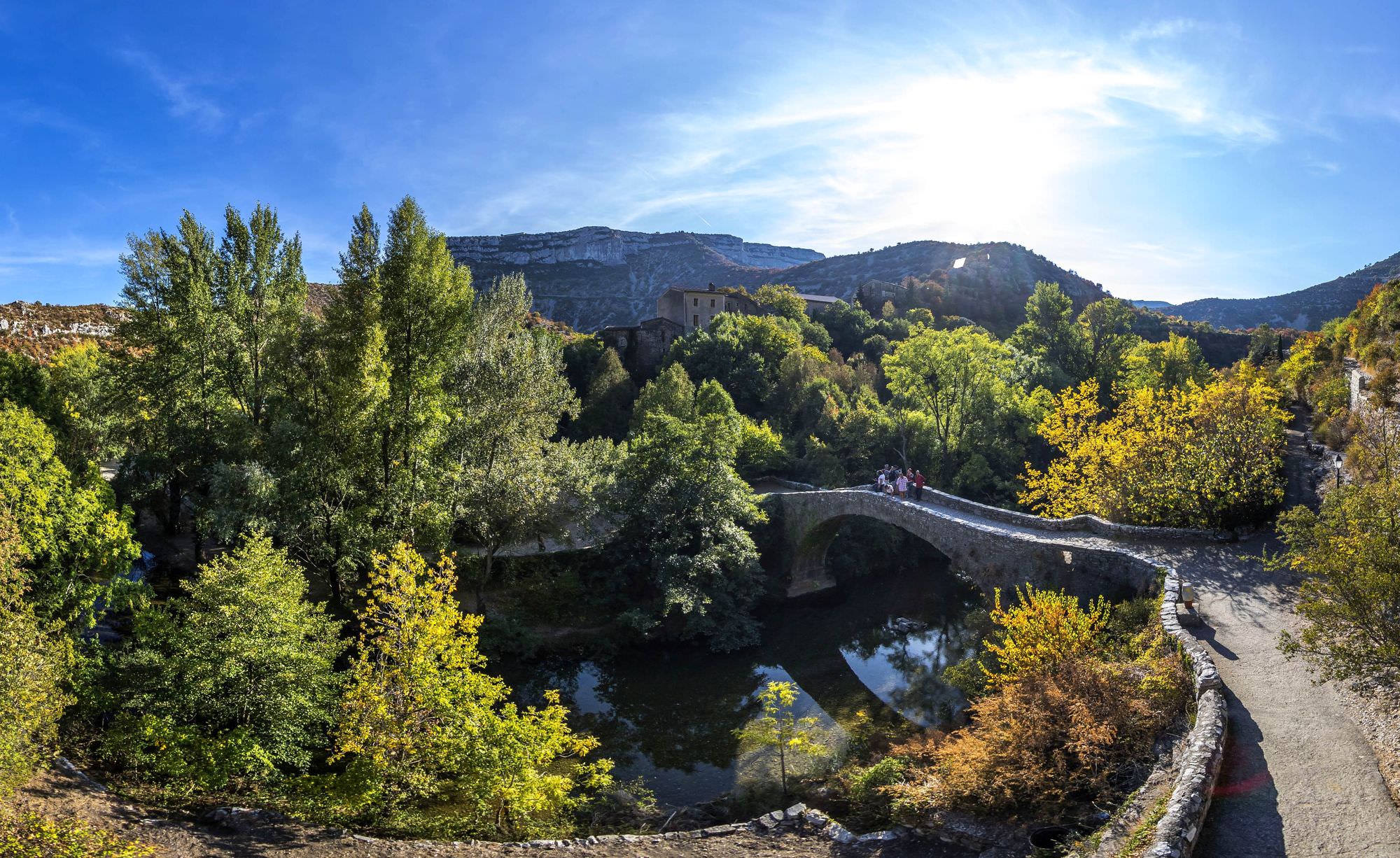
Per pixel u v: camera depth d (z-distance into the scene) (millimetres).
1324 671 14070
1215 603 20766
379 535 29594
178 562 34312
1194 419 31000
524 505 32594
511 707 19109
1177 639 17984
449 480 32719
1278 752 13414
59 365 46750
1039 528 30031
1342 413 34969
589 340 78688
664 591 35719
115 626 26156
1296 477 31016
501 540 33969
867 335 92000
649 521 37781
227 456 31219
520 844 17219
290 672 19141
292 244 36281
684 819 21391
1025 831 15750
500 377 33281
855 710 29250
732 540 37188
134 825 15125
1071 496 34656
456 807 18844
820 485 50125
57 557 21531
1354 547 13430
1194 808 11234
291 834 16094
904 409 56750
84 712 19859
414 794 18531
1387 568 12781
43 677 15164
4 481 20766
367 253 31156
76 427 37188
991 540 28422
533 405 33281
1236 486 27547
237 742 17719
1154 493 29172
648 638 36281
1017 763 16797
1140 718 15977
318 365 32750
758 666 34125
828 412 56875
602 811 21750
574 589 36875
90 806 15328
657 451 38094
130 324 32375
